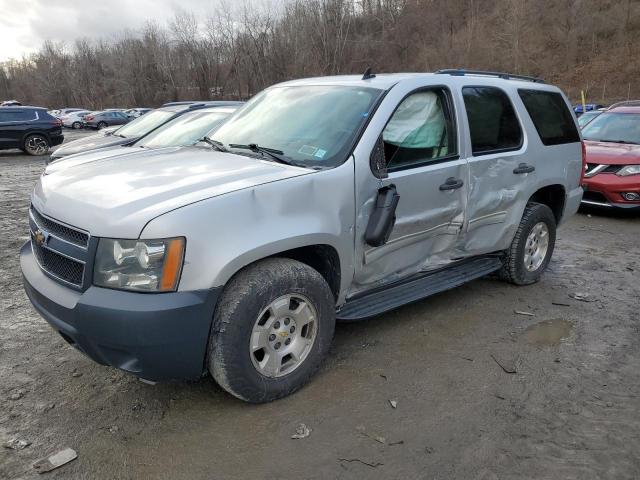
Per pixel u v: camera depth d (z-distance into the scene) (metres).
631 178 8.29
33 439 2.96
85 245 2.92
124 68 73.81
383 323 4.47
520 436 3.06
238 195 3.03
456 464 2.83
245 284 3.04
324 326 3.46
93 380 3.55
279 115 4.20
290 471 2.75
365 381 3.59
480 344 4.15
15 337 4.16
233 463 2.80
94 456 2.84
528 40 58.41
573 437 3.06
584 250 6.85
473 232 4.56
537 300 5.07
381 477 2.73
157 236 2.79
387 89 3.93
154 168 3.56
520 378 3.67
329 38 54.03
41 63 93.50
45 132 20.39
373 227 3.60
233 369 3.05
